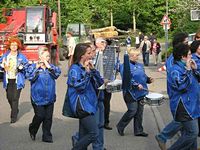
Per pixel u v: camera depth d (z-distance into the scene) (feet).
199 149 25.45
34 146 29.84
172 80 22.56
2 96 53.83
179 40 26.53
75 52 23.04
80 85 22.44
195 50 26.43
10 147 29.68
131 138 31.45
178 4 118.42
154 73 80.28
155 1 244.63
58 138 31.96
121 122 32.07
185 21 114.62
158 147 28.81
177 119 22.84
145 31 248.93
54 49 92.38
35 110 30.45
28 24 81.46
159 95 29.12
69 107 23.06
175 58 22.89
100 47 27.37
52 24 88.28
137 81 30.81
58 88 59.88
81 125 23.56
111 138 31.53
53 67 30.50
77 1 205.87
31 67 30.50
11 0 127.03
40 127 35.55
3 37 73.82
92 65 23.25
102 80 23.30
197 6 102.17
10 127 35.99
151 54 112.78
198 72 23.07
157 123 36.24
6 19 88.63
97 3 230.07
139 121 31.91
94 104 23.12
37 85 30.19
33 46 79.20
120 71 30.73
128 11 242.37
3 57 37.76
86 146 23.27
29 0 141.18
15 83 37.68
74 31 127.54
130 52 30.83
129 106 31.40
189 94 22.52
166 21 93.45
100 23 232.94
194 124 22.67
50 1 169.89
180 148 23.04
